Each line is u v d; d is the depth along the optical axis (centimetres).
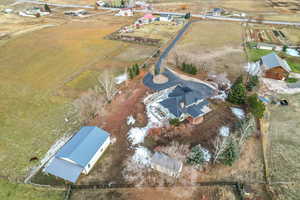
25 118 3800
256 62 5822
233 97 4038
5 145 3231
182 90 3975
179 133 3406
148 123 3656
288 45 7031
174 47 7006
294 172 2759
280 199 2447
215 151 3042
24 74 5338
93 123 3678
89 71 5475
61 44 7294
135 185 2625
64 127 3594
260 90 4559
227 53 6475
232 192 2550
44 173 2792
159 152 2948
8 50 6762
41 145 3241
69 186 2577
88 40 7638
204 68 5403
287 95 4369
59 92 4569
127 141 3297
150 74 5209
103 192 2556
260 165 2877
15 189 2594
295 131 3416
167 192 2547
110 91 4209
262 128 3488
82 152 2747
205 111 3788
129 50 6800
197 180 2681
